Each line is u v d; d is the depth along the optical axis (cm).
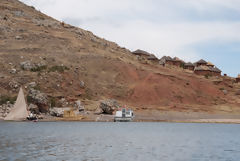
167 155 3912
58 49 14275
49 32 16538
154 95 12394
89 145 4559
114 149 4253
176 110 11425
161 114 10806
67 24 19638
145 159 3606
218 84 15450
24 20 17700
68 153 3828
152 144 4891
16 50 13050
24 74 10925
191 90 13388
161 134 6412
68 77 11712
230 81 17812
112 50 16700
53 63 12356
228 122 10125
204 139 5800
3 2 19650
